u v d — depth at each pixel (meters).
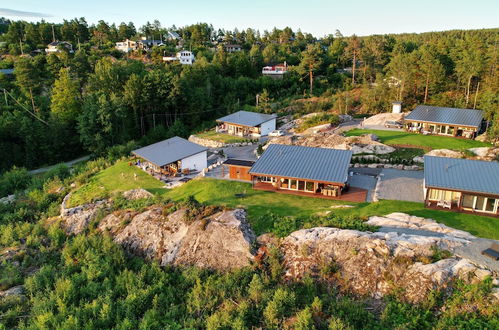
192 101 99.75
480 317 24.31
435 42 100.12
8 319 30.34
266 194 45.09
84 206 50.41
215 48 173.38
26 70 89.19
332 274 29.81
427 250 28.84
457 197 39.34
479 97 74.06
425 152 55.09
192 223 38.38
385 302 26.98
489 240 30.36
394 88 82.75
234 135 80.94
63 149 85.44
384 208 39.00
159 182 56.09
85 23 183.50
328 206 40.34
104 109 81.00
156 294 31.14
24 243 45.00
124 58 140.62
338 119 77.38
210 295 30.59
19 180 67.88
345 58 128.75
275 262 31.81
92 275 34.59
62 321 28.50
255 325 27.11
